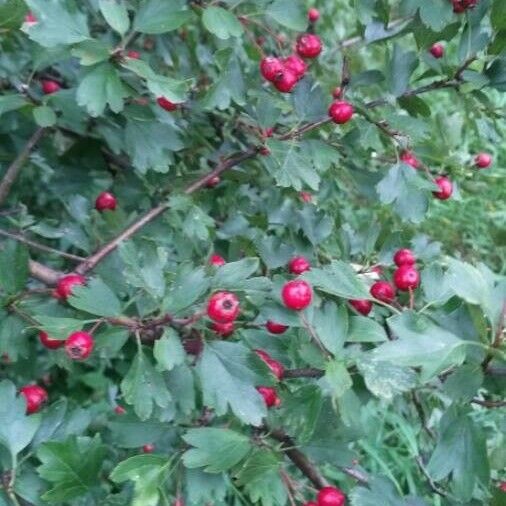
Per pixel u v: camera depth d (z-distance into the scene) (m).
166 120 0.46
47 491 0.32
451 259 0.30
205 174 0.47
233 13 0.41
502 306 0.29
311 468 0.37
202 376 0.32
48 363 0.53
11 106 0.41
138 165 0.43
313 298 0.33
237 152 0.45
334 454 0.34
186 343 0.33
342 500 0.34
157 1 0.36
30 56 0.47
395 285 0.37
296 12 0.41
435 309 0.33
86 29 0.36
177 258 0.43
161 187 0.47
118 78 0.36
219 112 0.49
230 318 0.31
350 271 0.32
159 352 0.31
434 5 0.40
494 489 0.32
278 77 0.40
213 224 0.42
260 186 0.49
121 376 0.56
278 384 0.34
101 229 0.44
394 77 0.43
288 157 0.39
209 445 0.32
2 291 0.38
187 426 0.37
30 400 0.36
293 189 0.46
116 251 0.41
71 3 0.36
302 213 0.42
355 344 0.34
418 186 0.40
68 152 0.50
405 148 0.41
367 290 0.32
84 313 0.37
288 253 0.40
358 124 0.40
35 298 0.38
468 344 0.29
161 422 0.36
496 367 0.31
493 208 0.96
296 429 0.32
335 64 0.66
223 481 0.33
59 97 0.43
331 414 0.34
